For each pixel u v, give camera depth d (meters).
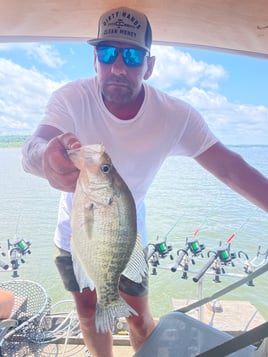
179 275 1.19
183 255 1.20
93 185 0.78
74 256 0.86
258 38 1.18
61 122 0.99
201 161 1.26
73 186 0.80
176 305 1.16
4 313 1.26
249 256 1.13
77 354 1.31
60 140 0.79
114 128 1.04
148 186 1.21
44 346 1.34
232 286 1.08
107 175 0.79
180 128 1.15
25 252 1.23
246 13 1.04
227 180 1.25
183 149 1.24
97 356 1.20
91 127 1.03
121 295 1.00
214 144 1.22
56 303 1.31
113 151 1.05
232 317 1.08
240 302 1.08
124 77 0.97
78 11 1.04
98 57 0.97
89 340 1.19
